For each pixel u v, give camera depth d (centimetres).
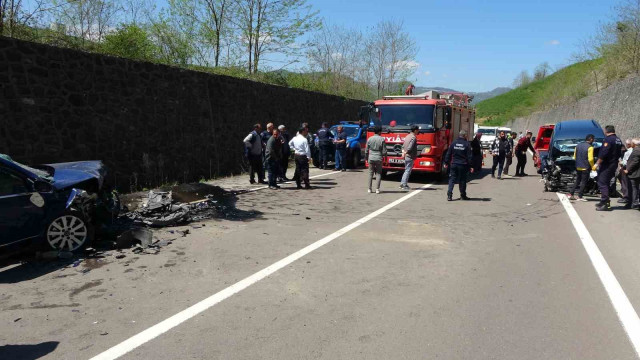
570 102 4088
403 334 393
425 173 1712
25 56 912
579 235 754
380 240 718
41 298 481
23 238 596
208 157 1483
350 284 518
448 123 1517
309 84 2745
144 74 1208
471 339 383
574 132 1330
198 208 907
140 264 594
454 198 1152
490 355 356
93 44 1396
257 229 792
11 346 376
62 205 630
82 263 599
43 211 612
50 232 620
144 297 481
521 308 448
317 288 505
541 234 761
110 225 739
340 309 446
